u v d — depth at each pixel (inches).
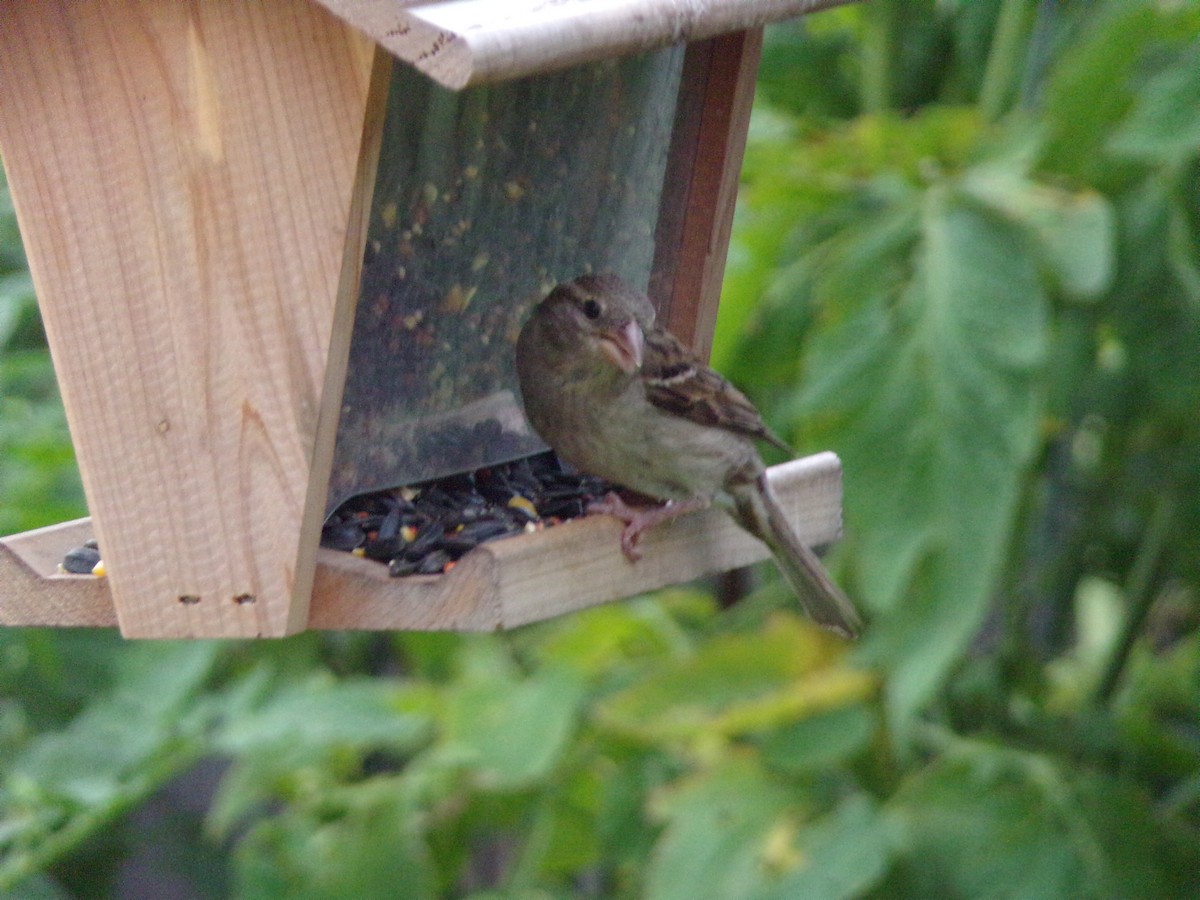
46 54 236.7
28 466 343.0
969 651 399.5
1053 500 394.6
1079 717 370.3
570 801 382.9
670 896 333.1
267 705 353.4
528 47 198.4
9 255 363.9
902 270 328.5
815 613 314.2
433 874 380.5
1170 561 365.4
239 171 233.0
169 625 251.0
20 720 369.1
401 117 266.7
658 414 292.2
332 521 274.8
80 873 418.9
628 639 405.4
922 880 332.2
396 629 252.8
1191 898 333.1
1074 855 325.7
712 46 303.0
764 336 357.4
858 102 393.1
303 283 234.5
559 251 300.5
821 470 312.0
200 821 440.8
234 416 241.8
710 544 301.1
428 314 283.7
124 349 243.6
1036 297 312.3
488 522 280.8
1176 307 336.2
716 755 373.4
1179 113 288.2
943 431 309.6
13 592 262.7
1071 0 350.0
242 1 227.0
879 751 359.6
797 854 330.3
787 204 348.5
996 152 333.7
